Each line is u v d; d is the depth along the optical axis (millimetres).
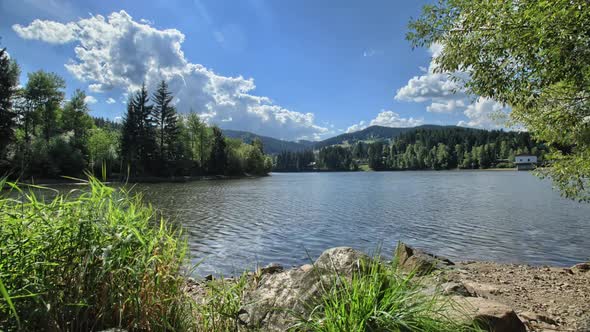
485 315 2820
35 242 2410
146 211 3268
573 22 4066
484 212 24328
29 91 54281
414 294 2395
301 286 3170
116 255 2590
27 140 51281
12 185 2535
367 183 67875
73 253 2506
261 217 21891
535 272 9547
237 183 64562
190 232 16609
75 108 62875
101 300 2547
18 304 2211
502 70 5168
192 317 3059
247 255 12367
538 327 4723
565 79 5156
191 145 82062
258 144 119375
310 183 69125
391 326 2100
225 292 3590
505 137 153625
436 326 2223
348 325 2146
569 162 7629
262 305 3197
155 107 70812
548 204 28844
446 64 5902
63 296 2461
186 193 39094
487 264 10695
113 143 63688
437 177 93062
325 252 3445
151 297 2688
